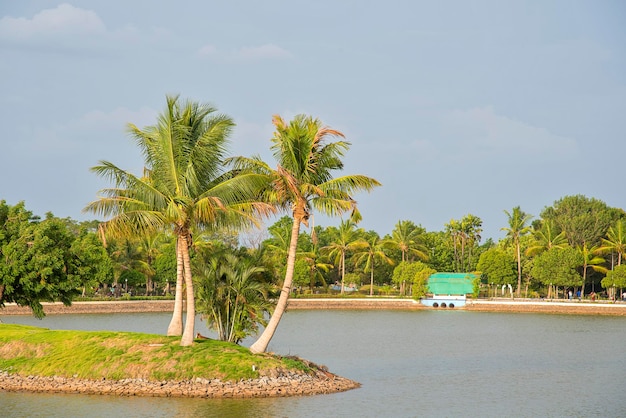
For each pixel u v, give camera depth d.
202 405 38.97
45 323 91.50
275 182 44.50
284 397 41.28
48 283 55.84
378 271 164.50
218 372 42.28
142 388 41.38
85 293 126.88
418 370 55.41
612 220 148.00
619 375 53.75
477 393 45.66
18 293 57.34
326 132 44.16
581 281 133.88
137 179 43.94
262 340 45.78
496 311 130.62
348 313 125.12
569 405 42.31
